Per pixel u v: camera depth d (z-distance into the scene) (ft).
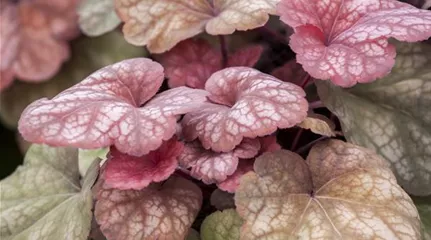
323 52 1.63
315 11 1.69
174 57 1.88
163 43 1.82
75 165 1.76
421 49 1.78
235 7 1.77
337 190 1.56
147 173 1.55
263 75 1.64
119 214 1.54
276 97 1.57
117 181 1.53
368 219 1.50
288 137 1.78
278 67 1.93
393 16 1.63
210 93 1.64
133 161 1.57
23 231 1.70
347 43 1.63
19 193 1.77
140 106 1.63
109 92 1.61
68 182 1.75
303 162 1.59
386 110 1.76
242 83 1.64
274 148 1.62
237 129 1.55
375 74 1.57
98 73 1.65
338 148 1.61
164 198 1.57
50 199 1.73
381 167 1.57
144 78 1.64
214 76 1.68
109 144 1.49
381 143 1.73
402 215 1.50
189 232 1.63
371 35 1.61
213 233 1.59
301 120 1.54
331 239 1.48
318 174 1.59
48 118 1.50
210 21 1.78
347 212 1.52
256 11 1.73
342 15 1.69
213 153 1.59
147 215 1.55
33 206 1.73
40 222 1.69
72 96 1.56
